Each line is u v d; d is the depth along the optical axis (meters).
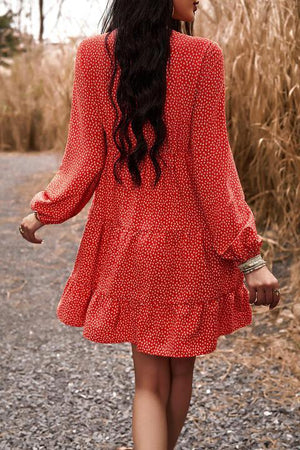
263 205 3.74
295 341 2.77
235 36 3.82
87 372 2.61
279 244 3.54
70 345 2.89
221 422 2.19
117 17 1.52
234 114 3.76
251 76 3.72
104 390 2.45
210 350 1.57
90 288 1.62
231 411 2.26
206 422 2.19
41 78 8.67
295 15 3.53
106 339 1.58
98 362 2.70
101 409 2.31
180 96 1.49
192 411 2.26
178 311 1.54
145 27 1.48
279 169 3.61
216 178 1.50
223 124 1.51
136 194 1.54
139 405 1.59
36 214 1.64
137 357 1.63
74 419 2.25
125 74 1.49
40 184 6.16
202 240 1.54
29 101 9.12
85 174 1.56
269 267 3.36
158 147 1.50
